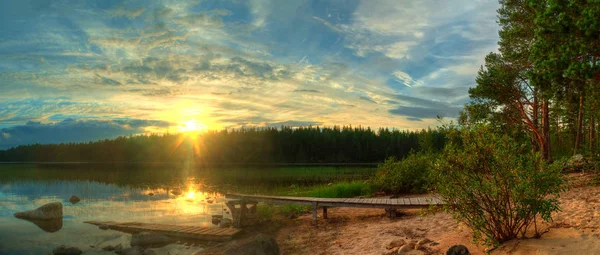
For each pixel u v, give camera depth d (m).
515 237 5.92
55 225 13.80
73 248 10.12
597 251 4.76
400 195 16.53
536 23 10.65
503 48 20.59
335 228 10.23
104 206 18.08
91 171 51.72
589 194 8.59
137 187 27.39
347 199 11.52
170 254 9.52
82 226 13.54
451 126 6.91
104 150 114.00
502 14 20.06
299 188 23.86
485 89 19.28
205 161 99.44
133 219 14.57
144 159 108.69
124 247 10.46
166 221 13.97
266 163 88.56
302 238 9.59
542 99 18.23
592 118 19.61
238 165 75.75
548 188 5.68
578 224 6.03
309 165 76.06
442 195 6.34
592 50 9.38
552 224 6.31
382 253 6.98
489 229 5.99
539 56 10.88
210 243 10.53
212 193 22.88
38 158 120.38
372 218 10.95
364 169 55.91
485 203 6.01
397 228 8.78
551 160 19.11
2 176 42.00
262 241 8.00
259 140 103.38
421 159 17.62
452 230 7.55
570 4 9.61
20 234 12.39
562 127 30.17
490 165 5.98
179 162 97.44
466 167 6.11
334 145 98.31
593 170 12.50
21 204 20.06
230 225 12.46
